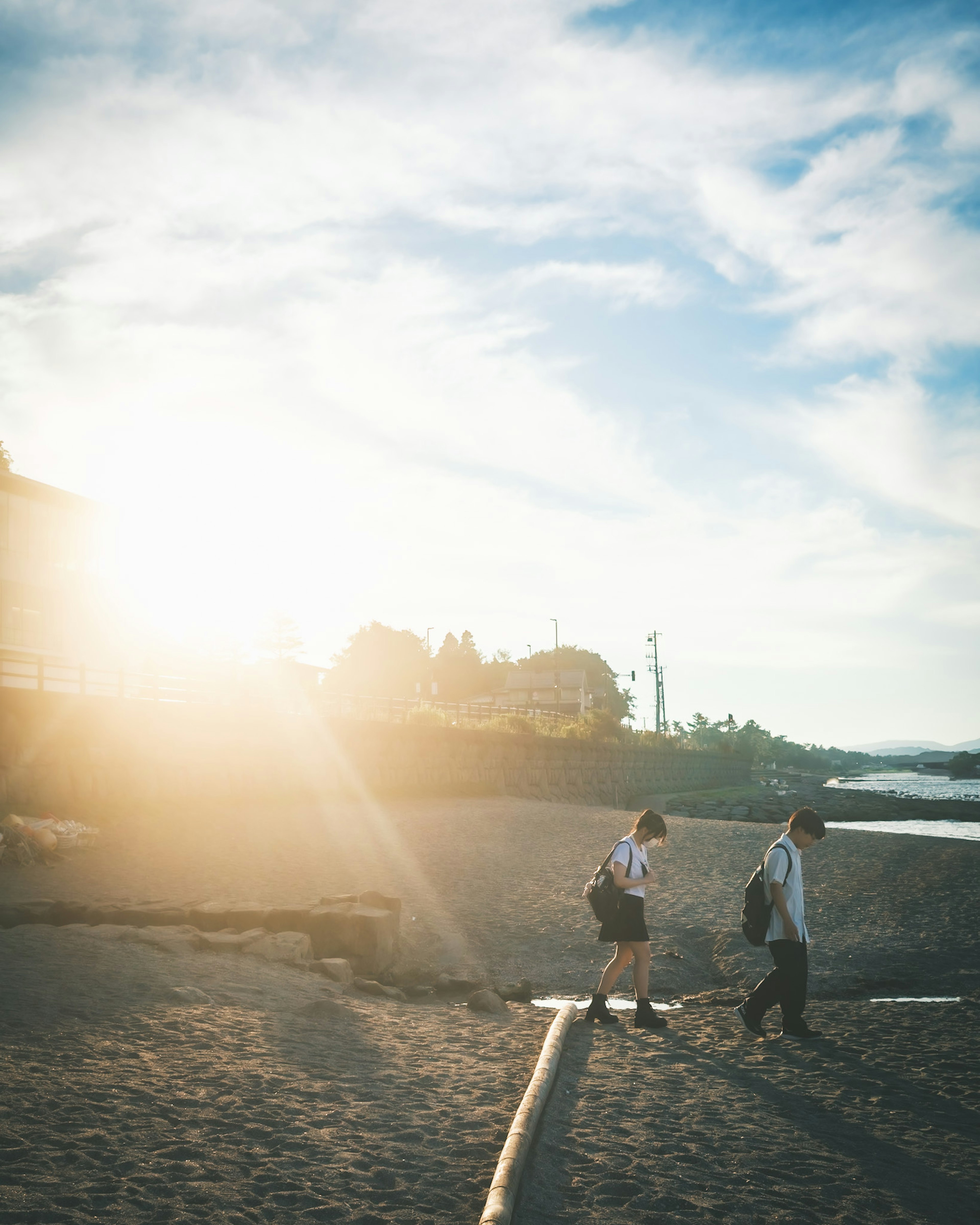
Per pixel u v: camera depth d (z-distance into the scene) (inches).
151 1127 169.2
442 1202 148.6
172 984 285.0
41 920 403.2
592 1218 148.8
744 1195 162.6
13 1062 197.2
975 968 418.0
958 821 2474.2
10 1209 131.8
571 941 467.5
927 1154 190.1
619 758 2329.0
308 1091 199.2
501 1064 241.6
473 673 5093.5
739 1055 264.8
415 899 543.8
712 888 601.3
